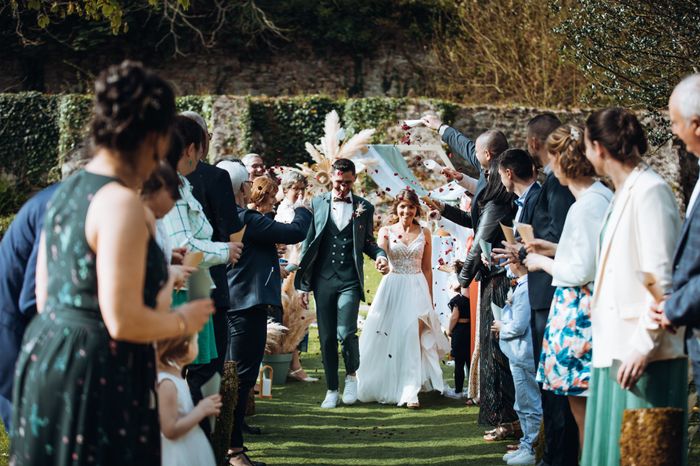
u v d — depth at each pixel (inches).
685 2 374.3
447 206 287.4
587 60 407.2
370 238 287.0
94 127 102.0
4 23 994.7
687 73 379.2
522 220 194.4
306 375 323.0
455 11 1045.2
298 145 908.0
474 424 253.0
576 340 160.7
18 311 134.2
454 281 328.8
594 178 163.9
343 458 214.8
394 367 283.4
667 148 828.0
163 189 127.0
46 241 103.6
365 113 893.2
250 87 1049.5
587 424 148.1
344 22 1052.5
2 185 855.7
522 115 884.0
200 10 1033.5
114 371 101.0
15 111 898.1
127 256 98.0
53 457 99.9
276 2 1051.9
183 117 174.4
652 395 138.3
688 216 132.6
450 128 301.0
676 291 129.6
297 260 332.5
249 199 240.2
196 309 106.1
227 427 180.4
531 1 935.7
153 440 106.0
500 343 214.8
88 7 301.0
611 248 142.9
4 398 135.0
